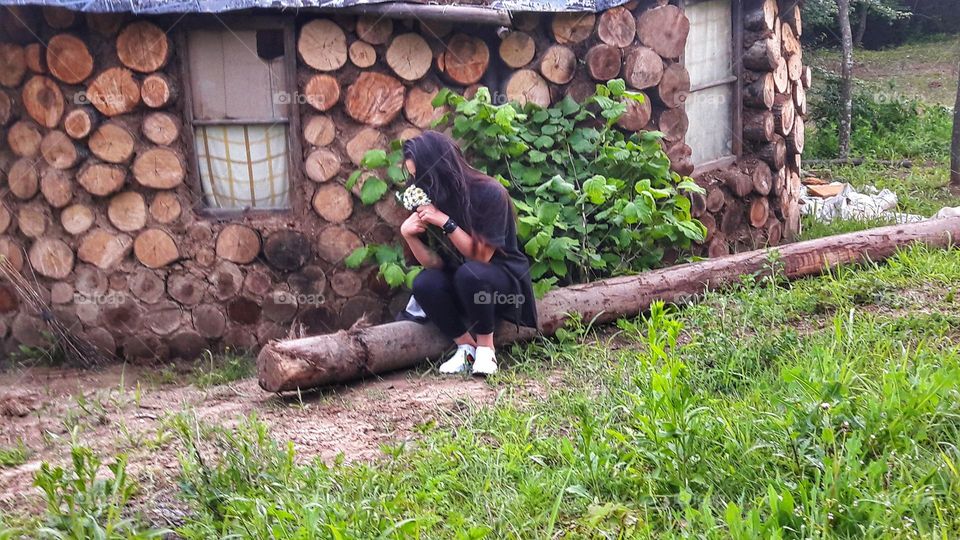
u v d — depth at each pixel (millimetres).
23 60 6441
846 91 11758
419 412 5094
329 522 3742
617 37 6781
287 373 5281
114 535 3689
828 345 5172
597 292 6105
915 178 10656
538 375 5488
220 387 5922
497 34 6453
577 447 4348
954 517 3562
